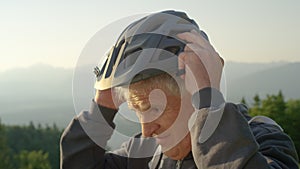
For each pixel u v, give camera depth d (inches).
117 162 78.0
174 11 65.8
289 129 1696.6
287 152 65.1
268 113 1704.0
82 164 74.0
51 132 2504.9
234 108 58.2
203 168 57.6
